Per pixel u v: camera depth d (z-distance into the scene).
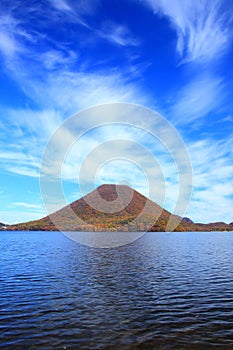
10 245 83.81
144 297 24.09
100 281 30.53
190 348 14.45
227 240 117.56
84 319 18.56
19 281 30.20
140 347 14.52
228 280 31.56
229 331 16.73
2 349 14.24
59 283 29.30
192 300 23.28
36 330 16.69
